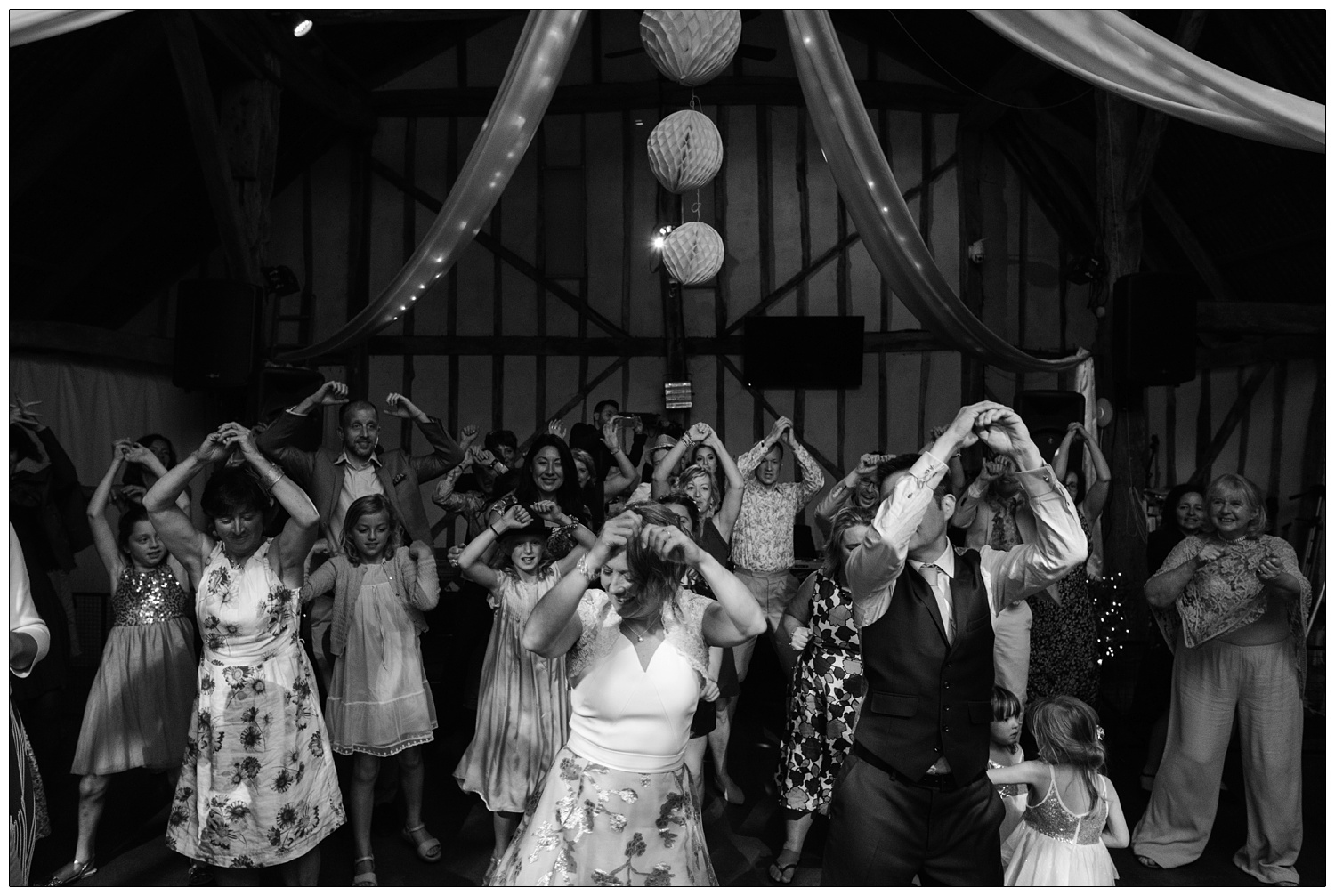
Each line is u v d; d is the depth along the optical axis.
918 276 4.57
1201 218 7.41
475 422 9.09
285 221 9.10
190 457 2.81
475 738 3.32
